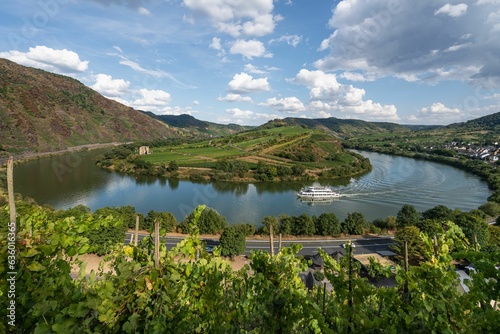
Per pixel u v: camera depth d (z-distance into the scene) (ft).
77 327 10.03
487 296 10.35
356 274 14.02
